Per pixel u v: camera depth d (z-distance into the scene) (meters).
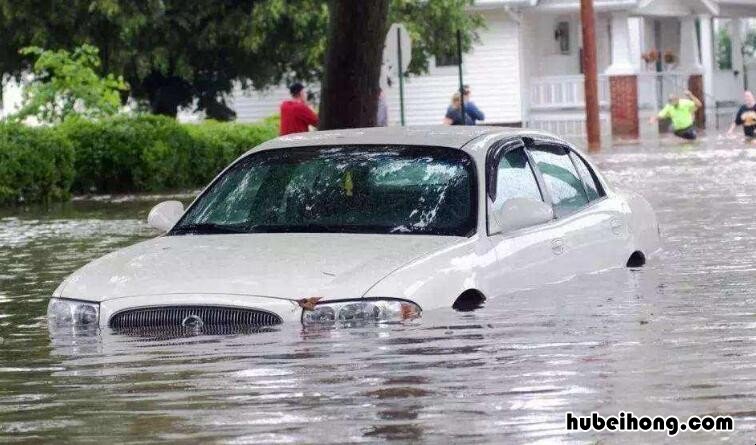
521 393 15.84
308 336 19.27
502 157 23.78
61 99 79.81
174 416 15.24
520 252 22.52
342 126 47.28
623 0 114.44
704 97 129.62
